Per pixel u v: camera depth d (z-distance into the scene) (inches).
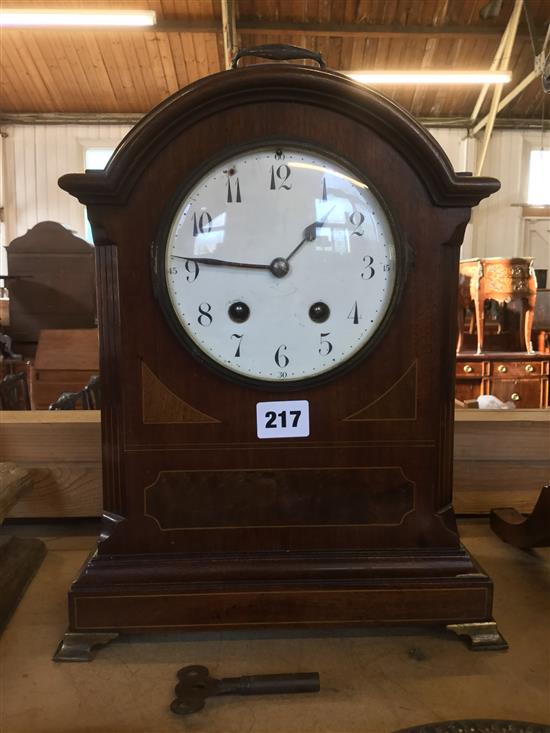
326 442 27.4
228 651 26.5
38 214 269.1
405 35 218.7
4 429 37.2
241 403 27.1
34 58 236.2
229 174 26.0
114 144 264.8
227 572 27.0
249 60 229.5
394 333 27.2
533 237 275.6
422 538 27.9
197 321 26.5
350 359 26.9
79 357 94.6
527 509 39.3
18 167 266.2
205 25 213.6
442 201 26.4
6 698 23.5
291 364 26.9
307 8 212.2
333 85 25.1
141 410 27.0
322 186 26.3
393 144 26.1
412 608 27.1
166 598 26.6
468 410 42.4
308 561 27.4
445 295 27.2
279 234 26.4
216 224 26.2
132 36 223.5
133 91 251.6
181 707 22.4
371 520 27.8
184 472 27.3
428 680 24.5
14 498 32.2
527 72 242.5
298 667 25.4
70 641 26.3
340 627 27.3
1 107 259.8
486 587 27.1
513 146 269.1
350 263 26.7
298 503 27.6
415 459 27.7
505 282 147.0
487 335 159.6
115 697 23.5
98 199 25.6
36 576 33.0
